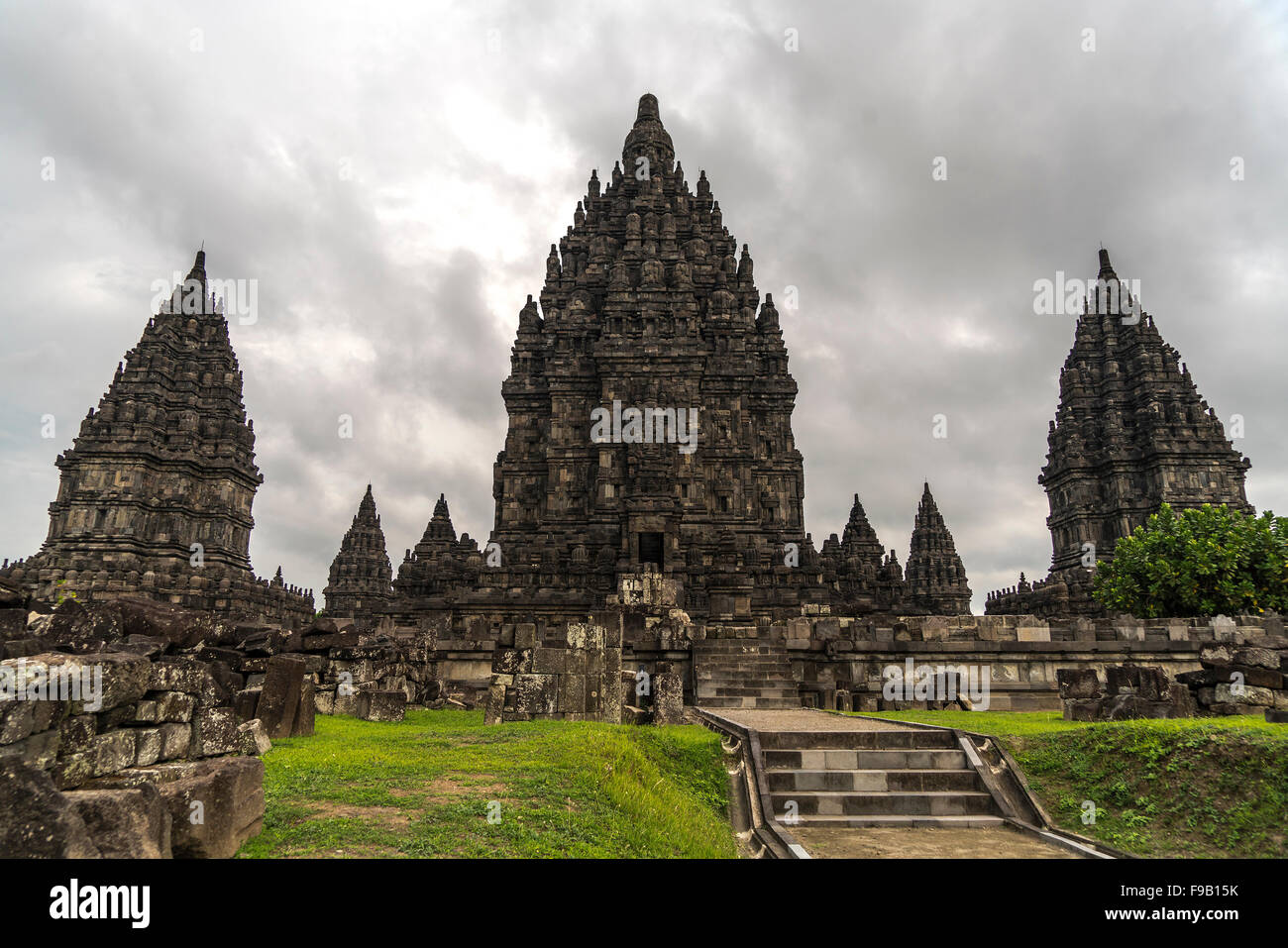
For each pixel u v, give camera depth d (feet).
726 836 36.94
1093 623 88.43
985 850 35.99
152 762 25.77
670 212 211.00
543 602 141.18
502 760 39.24
